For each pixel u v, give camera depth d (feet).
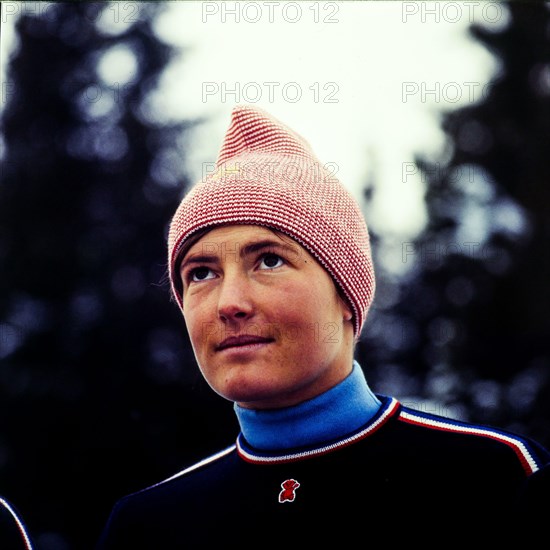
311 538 19.54
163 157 70.59
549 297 67.15
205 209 20.56
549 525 17.56
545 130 69.62
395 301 64.75
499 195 67.92
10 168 71.87
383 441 20.71
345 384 21.01
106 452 67.41
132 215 70.44
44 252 70.59
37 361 69.05
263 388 19.77
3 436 68.33
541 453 19.88
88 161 71.51
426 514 19.34
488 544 18.84
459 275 65.98
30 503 67.51
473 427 20.74
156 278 69.67
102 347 68.85
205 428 67.05
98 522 67.00
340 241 20.93
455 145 67.46
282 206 20.34
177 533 21.43
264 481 20.83
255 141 23.58
